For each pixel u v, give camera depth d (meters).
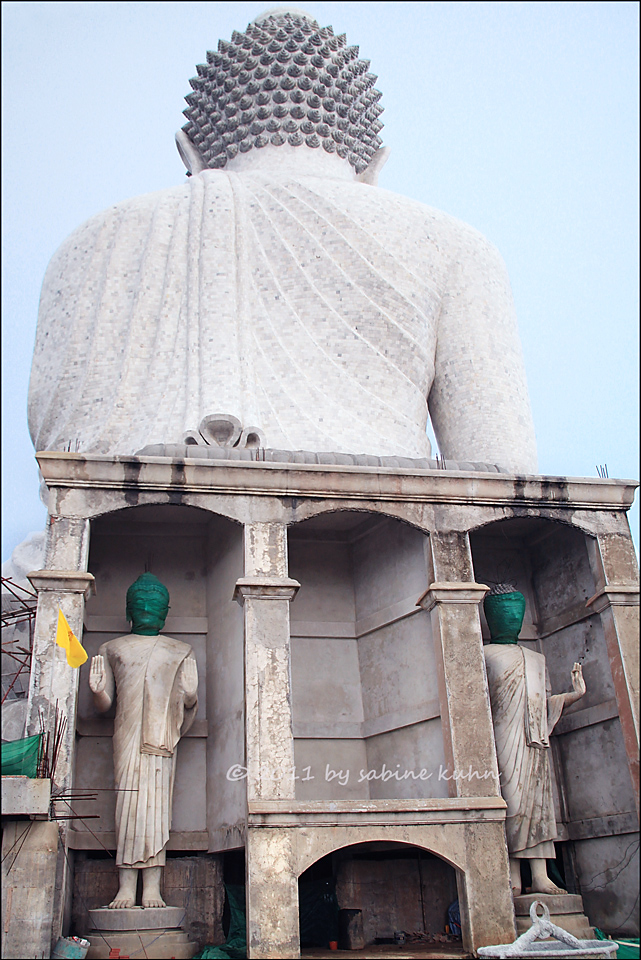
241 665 11.38
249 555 11.41
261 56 20.42
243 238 17.42
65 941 9.55
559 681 13.48
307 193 18.19
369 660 13.04
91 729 11.89
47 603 10.72
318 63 20.58
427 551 12.02
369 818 10.28
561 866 12.76
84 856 11.37
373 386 16.75
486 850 10.45
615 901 11.87
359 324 17.11
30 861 9.37
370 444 16.02
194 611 12.98
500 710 11.81
